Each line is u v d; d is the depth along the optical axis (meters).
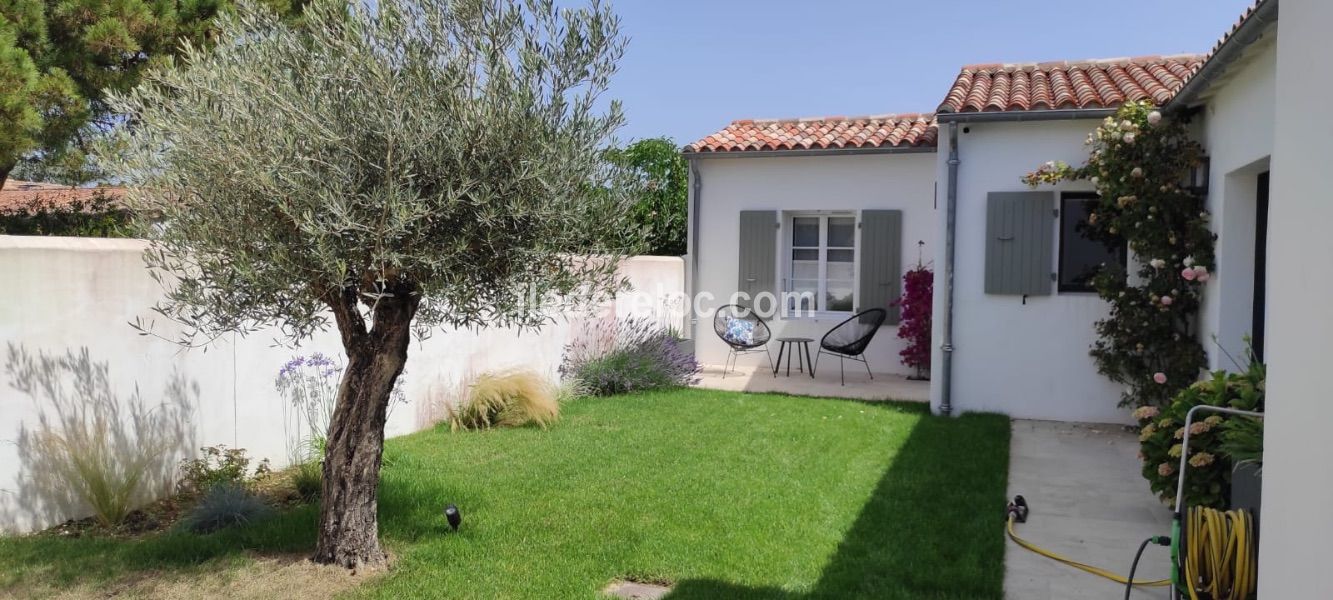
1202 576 3.24
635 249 4.00
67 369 4.29
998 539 4.27
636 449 6.21
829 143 10.38
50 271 4.20
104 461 4.42
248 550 3.95
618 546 4.07
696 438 6.61
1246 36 4.84
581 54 3.62
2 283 3.99
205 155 3.21
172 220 3.36
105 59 7.09
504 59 3.45
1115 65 9.09
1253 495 3.54
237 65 3.39
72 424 4.31
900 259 10.40
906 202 10.38
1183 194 6.73
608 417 7.50
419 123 3.23
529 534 4.24
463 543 4.08
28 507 4.14
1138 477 5.66
